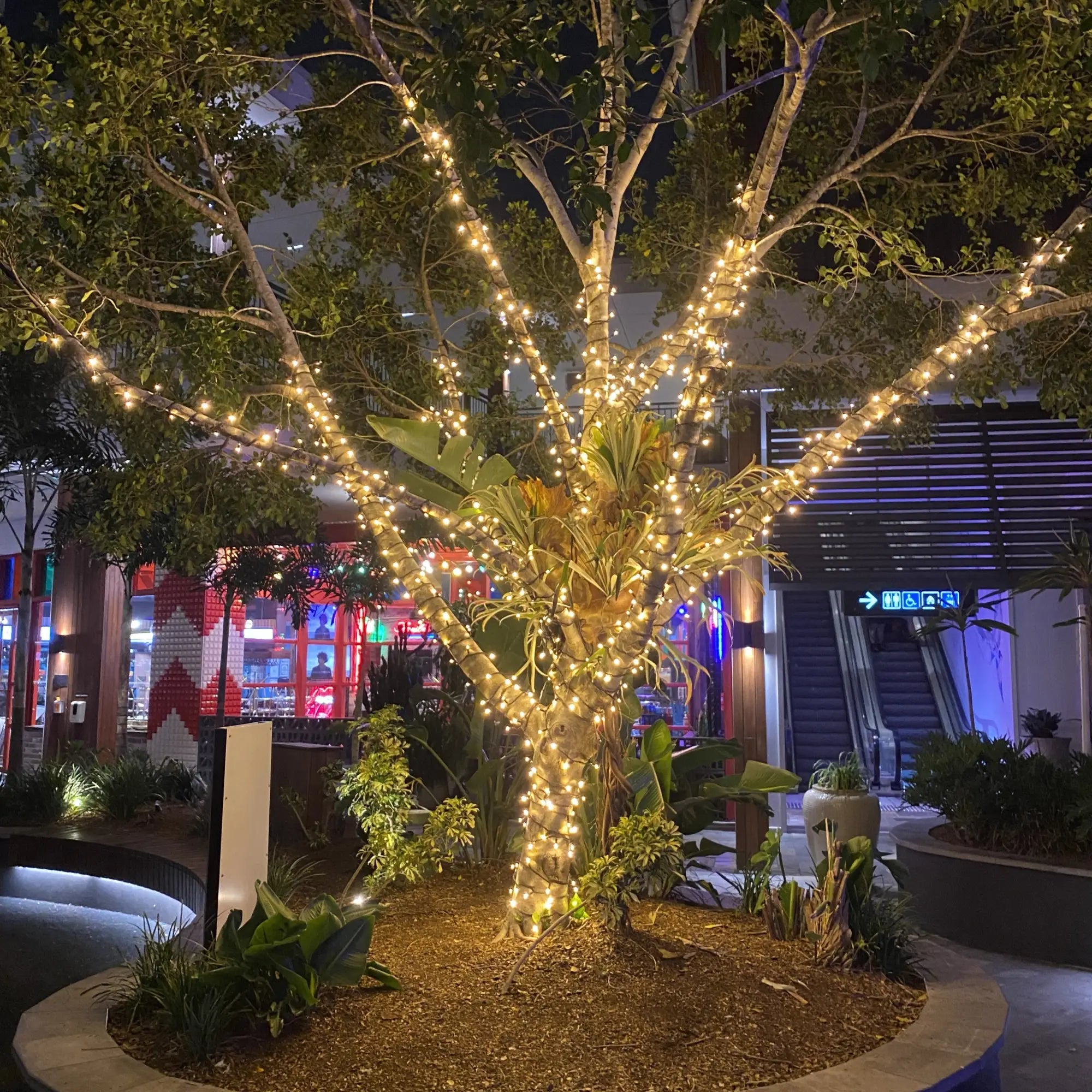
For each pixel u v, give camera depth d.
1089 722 9.50
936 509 10.44
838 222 5.91
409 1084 3.27
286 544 13.20
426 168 6.89
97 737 15.83
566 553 4.80
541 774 4.68
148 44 5.26
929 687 16.72
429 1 4.47
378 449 7.56
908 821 8.70
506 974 4.18
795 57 4.38
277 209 11.94
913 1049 3.57
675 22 8.83
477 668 4.77
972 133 6.15
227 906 4.45
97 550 8.65
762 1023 3.78
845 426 4.50
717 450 11.44
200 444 8.23
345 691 17.94
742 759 9.80
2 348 5.02
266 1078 3.32
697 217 7.79
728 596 10.40
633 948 4.41
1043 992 6.05
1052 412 9.85
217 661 16.67
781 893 4.94
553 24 5.42
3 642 18.36
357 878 6.40
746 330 9.47
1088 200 4.56
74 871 8.92
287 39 6.34
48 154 5.97
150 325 6.48
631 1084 3.29
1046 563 9.98
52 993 6.45
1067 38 5.35
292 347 4.99
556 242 7.88
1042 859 6.94
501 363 7.92
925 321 7.62
